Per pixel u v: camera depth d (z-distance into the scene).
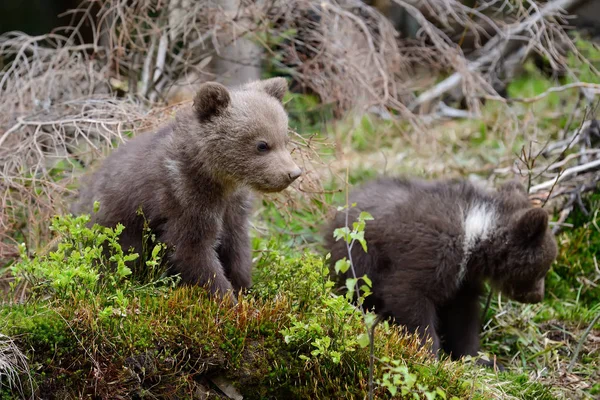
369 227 8.97
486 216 8.73
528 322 9.38
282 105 7.82
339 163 12.87
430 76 15.83
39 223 9.55
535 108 14.45
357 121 12.29
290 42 12.95
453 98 15.77
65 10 15.23
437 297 8.61
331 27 12.17
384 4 15.58
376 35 12.61
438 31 12.87
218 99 7.24
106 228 7.22
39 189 9.76
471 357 8.38
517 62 15.71
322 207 10.72
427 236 8.55
